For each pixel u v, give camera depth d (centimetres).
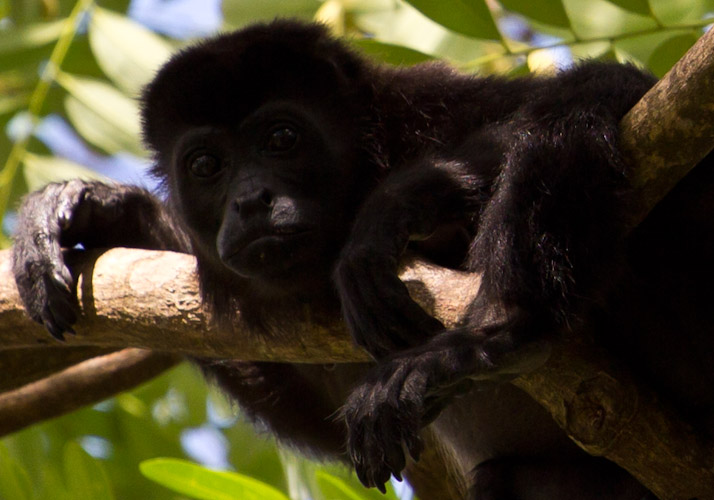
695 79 590
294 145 760
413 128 794
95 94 939
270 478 1138
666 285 740
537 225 644
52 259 780
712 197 721
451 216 688
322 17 961
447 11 828
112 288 757
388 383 599
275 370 873
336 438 889
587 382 632
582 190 642
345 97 789
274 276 704
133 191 873
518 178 656
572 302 637
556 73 775
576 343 639
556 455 803
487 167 696
